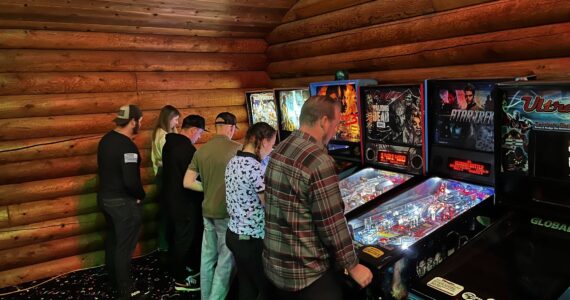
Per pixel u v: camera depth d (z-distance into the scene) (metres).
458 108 2.61
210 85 4.89
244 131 5.12
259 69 5.23
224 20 4.48
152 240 4.65
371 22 3.71
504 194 2.14
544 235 2.00
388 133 3.11
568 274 1.78
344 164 3.55
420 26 3.28
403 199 2.77
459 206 2.58
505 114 2.06
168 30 4.49
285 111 4.10
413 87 2.84
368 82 3.38
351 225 2.54
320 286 2.04
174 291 3.74
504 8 2.73
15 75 3.88
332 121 2.03
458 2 3.01
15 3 3.46
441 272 1.88
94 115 4.27
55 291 3.87
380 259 2.08
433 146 2.80
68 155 4.17
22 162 4.00
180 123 4.68
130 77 4.41
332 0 4.04
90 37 4.18
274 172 2.04
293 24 4.62
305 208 1.95
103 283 4.01
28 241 4.07
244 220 2.60
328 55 4.25
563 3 2.43
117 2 3.77
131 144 3.44
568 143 1.86
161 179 4.14
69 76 4.11
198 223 3.74
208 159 3.11
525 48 2.64
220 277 3.12
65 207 4.18
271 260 2.10
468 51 2.97
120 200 3.45
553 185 1.95
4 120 3.90
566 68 2.47
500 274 1.83
